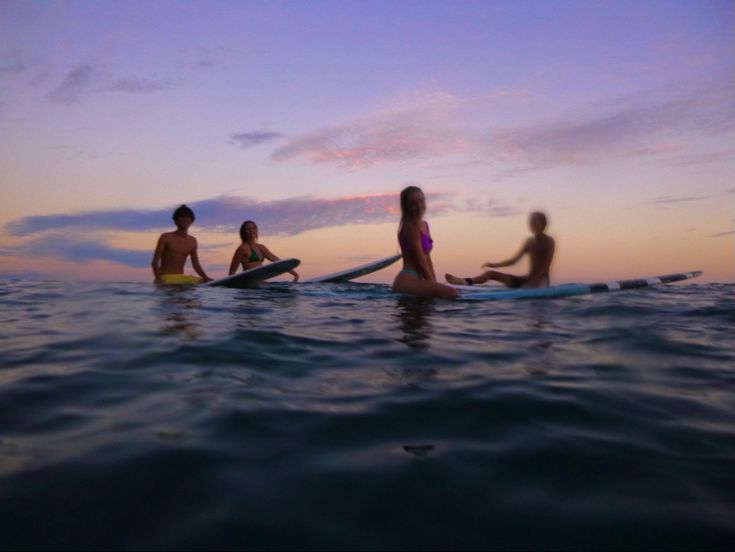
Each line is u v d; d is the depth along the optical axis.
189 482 1.26
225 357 2.57
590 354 2.71
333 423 1.66
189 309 4.48
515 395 1.97
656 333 3.26
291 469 1.33
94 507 1.15
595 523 1.09
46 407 1.83
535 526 1.08
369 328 3.52
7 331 3.41
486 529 1.07
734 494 1.21
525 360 2.57
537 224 7.19
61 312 4.36
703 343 2.98
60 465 1.35
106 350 2.75
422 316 4.14
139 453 1.42
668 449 1.47
